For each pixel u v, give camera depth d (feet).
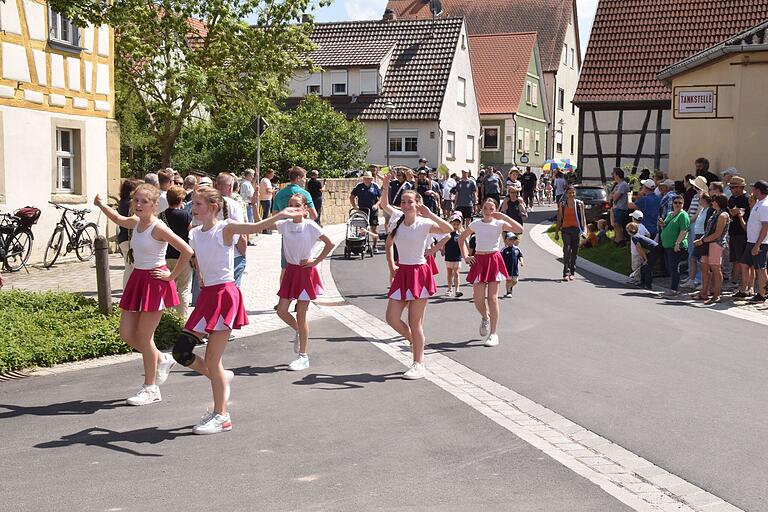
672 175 79.05
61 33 61.00
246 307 42.60
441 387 26.99
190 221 34.55
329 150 111.65
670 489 18.20
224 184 33.91
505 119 178.50
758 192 44.86
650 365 30.17
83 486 18.07
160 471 19.04
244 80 88.58
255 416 23.58
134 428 22.36
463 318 40.11
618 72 104.12
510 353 32.17
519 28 218.79
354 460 19.85
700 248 45.80
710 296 46.83
